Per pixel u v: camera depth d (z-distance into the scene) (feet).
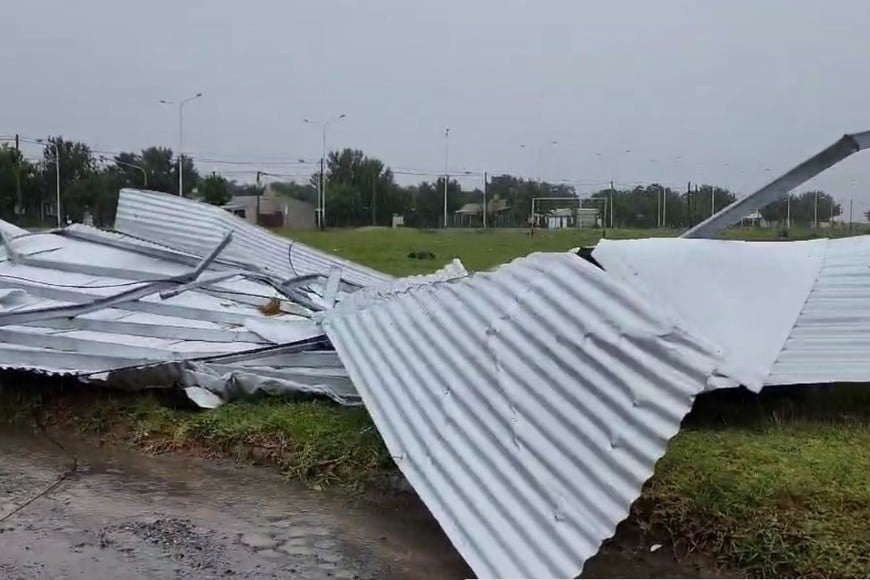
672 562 9.75
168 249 23.38
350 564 10.16
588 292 9.93
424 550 10.54
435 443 10.33
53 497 12.30
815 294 12.68
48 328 16.57
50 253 22.40
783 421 13.16
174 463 13.74
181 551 10.48
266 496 12.32
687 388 8.21
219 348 16.21
